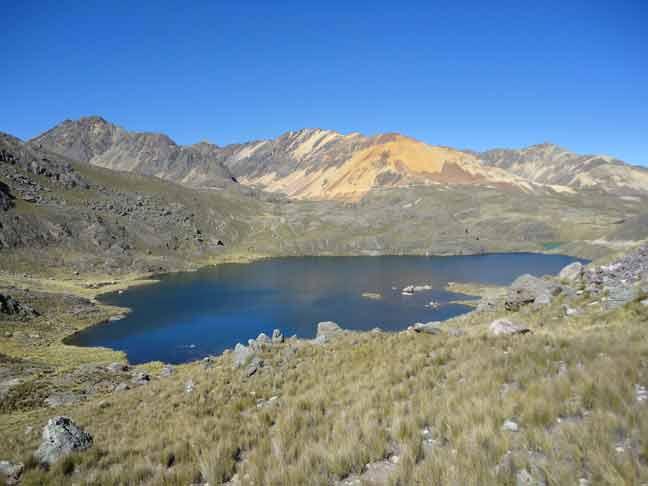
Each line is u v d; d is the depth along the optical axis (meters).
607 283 27.55
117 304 101.81
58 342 69.00
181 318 88.00
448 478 6.43
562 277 34.72
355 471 7.73
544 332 18.02
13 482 9.38
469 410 9.09
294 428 10.32
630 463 6.06
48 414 25.61
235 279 143.50
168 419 15.35
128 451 10.99
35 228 150.25
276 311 93.75
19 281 105.81
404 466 7.17
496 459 7.09
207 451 9.42
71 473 9.73
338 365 18.69
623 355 10.92
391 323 81.75
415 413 9.65
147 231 199.75
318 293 115.94
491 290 114.69
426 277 144.38
